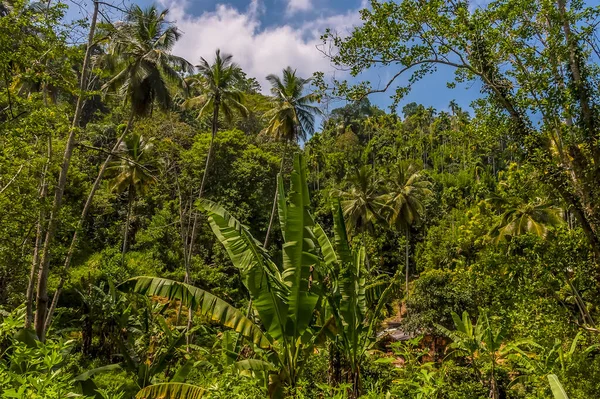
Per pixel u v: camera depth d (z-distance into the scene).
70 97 17.83
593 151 8.27
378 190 33.69
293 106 23.30
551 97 7.96
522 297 9.52
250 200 32.34
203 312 7.03
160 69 18.19
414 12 8.16
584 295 9.80
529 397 8.48
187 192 30.39
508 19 7.97
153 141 24.92
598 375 8.17
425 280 20.56
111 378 14.05
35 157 10.33
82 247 27.23
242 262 6.82
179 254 28.88
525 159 8.74
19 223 10.27
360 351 7.52
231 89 22.05
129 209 23.94
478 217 20.41
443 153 62.47
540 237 9.67
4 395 2.72
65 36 9.85
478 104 8.90
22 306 3.95
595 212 8.35
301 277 6.91
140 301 15.40
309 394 6.60
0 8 11.02
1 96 9.16
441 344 19.02
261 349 7.66
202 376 11.26
